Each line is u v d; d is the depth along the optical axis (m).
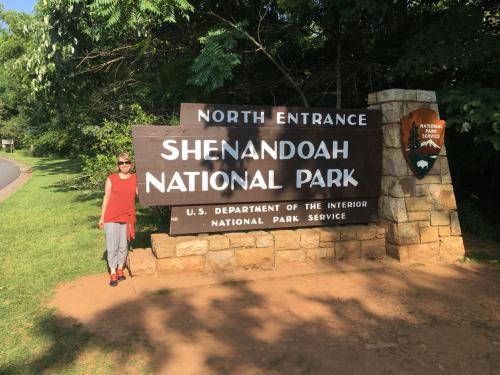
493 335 3.96
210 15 8.21
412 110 5.98
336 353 3.61
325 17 7.59
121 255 5.14
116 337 3.86
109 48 9.01
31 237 7.68
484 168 9.34
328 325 4.11
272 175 5.66
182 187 5.32
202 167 5.38
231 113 5.48
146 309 4.43
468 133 7.27
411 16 8.11
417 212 6.01
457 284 5.23
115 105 9.52
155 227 8.06
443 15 7.72
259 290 4.93
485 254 6.63
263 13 8.36
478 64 7.25
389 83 8.44
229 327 4.05
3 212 10.29
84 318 4.25
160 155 5.23
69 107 10.86
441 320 4.25
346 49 8.67
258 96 9.23
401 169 5.94
